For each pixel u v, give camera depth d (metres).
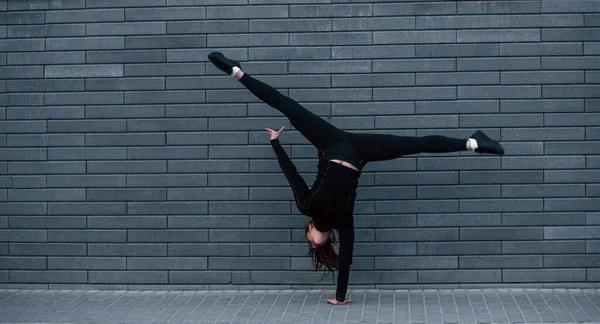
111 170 7.54
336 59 7.36
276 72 7.39
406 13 7.31
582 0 7.22
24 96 7.56
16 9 7.55
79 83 7.54
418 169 7.36
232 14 7.42
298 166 7.40
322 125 6.61
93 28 7.52
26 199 7.59
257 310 6.70
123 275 7.55
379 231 7.39
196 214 7.50
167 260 7.52
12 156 7.57
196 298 7.21
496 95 7.28
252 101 7.43
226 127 7.46
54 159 7.56
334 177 6.42
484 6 7.27
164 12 7.47
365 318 6.34
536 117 7.27
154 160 7.51
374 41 7.34
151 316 6.55
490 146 6.27
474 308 6.61
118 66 7.52
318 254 6.96
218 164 7.47
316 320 6.31
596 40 7.22
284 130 7.41
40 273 7.60
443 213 7.35
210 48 7.45
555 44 7.25
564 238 7.29
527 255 7.31
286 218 7.45
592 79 7.23
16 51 7.56
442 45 7.30
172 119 7.49
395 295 7.18
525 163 7.29
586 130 7.25
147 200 7.52
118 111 7.52
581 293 7.11
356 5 7.34
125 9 7.50
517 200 7.30
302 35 7.38
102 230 7.55
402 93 7.32
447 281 7.36
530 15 7.26
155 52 7.48
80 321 6.39
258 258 7.48
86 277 7.58
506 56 7.27
